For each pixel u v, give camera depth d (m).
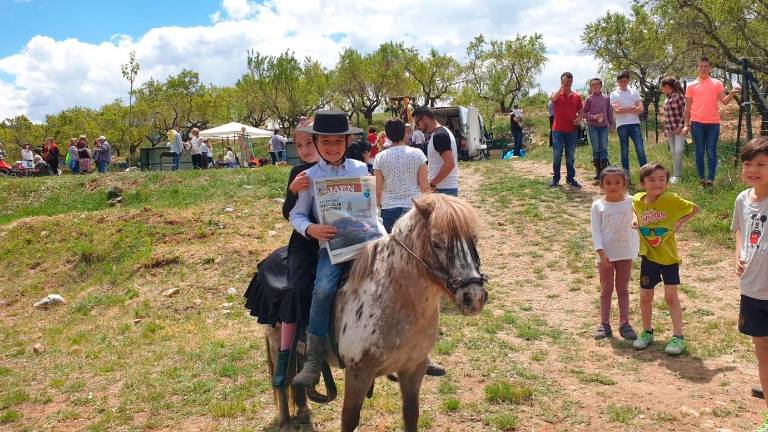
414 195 6.54
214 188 16.33
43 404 6.11
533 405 5.33
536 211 12.37
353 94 54.16
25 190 18.39
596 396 5.47
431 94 55.00
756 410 5.05
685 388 5.54
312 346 3.96
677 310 6.36
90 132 63.59
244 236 12.04
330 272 4.00
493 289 8.85
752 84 13.07
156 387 6.21
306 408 5.20
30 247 12.88
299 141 4.62
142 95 59.78
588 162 16.30
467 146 26.58
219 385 6.21
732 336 6.61
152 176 18.20
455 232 3.45
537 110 50.75
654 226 6.36
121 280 10.69
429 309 3.75
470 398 5.52
